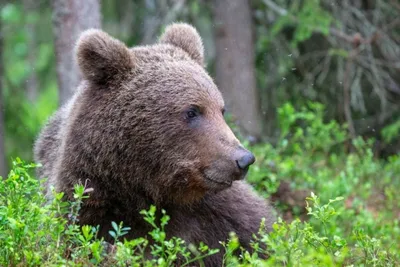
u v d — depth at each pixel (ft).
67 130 35.19
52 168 37.27
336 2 77.15
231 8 73.10
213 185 34.04
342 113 80.18
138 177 34.45
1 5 91.56
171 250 31.07
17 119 76.89
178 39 38.73
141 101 34.47
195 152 34.12
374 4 80.74
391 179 58.39
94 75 35.19
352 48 74.95
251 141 56.03
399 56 79.05
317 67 77.56
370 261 31.78
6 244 28.07
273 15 78.64
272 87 81.10
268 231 37.17
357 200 48.60
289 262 26.94
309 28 66.13
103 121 34.42
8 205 29.07
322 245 30.14
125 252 27.66
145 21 78.59
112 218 34.91
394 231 44.32
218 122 34.53
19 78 104.01
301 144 67.46
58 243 28.66
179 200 34.88
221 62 73.61
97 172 34.32
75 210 33.68
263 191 49.37
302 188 51.67
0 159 69.10
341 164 61.36
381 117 76.13
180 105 34.35
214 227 36.24
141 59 36.14
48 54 95.91
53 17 59.77
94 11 59.47
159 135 34.24
